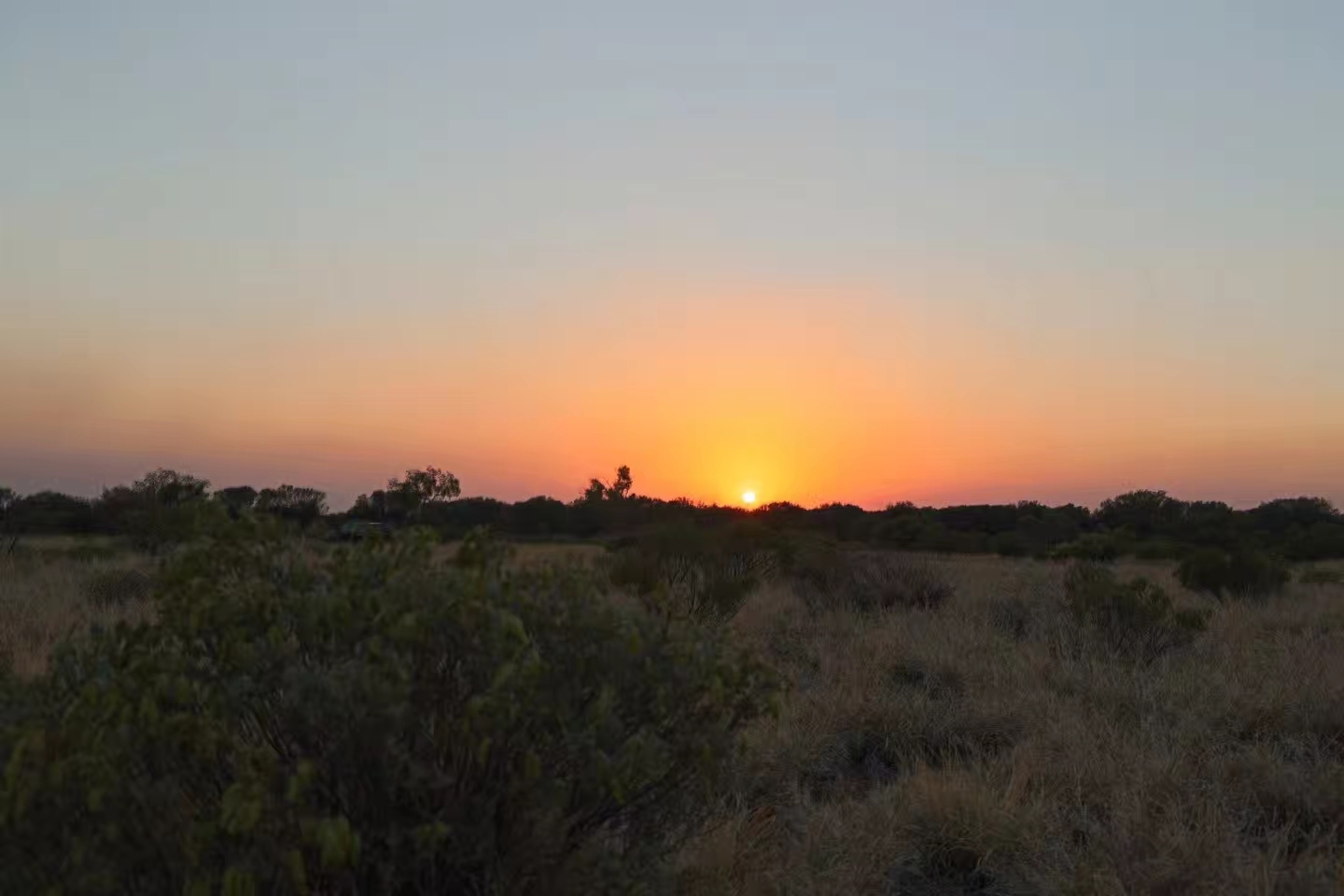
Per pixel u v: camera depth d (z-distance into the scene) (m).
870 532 54.38
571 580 3.21
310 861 2.68
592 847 3.12
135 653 2.80
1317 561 44.56
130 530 22.25
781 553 16.23
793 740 6.23
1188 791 5.26
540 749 2.86
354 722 2.60
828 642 10.37
